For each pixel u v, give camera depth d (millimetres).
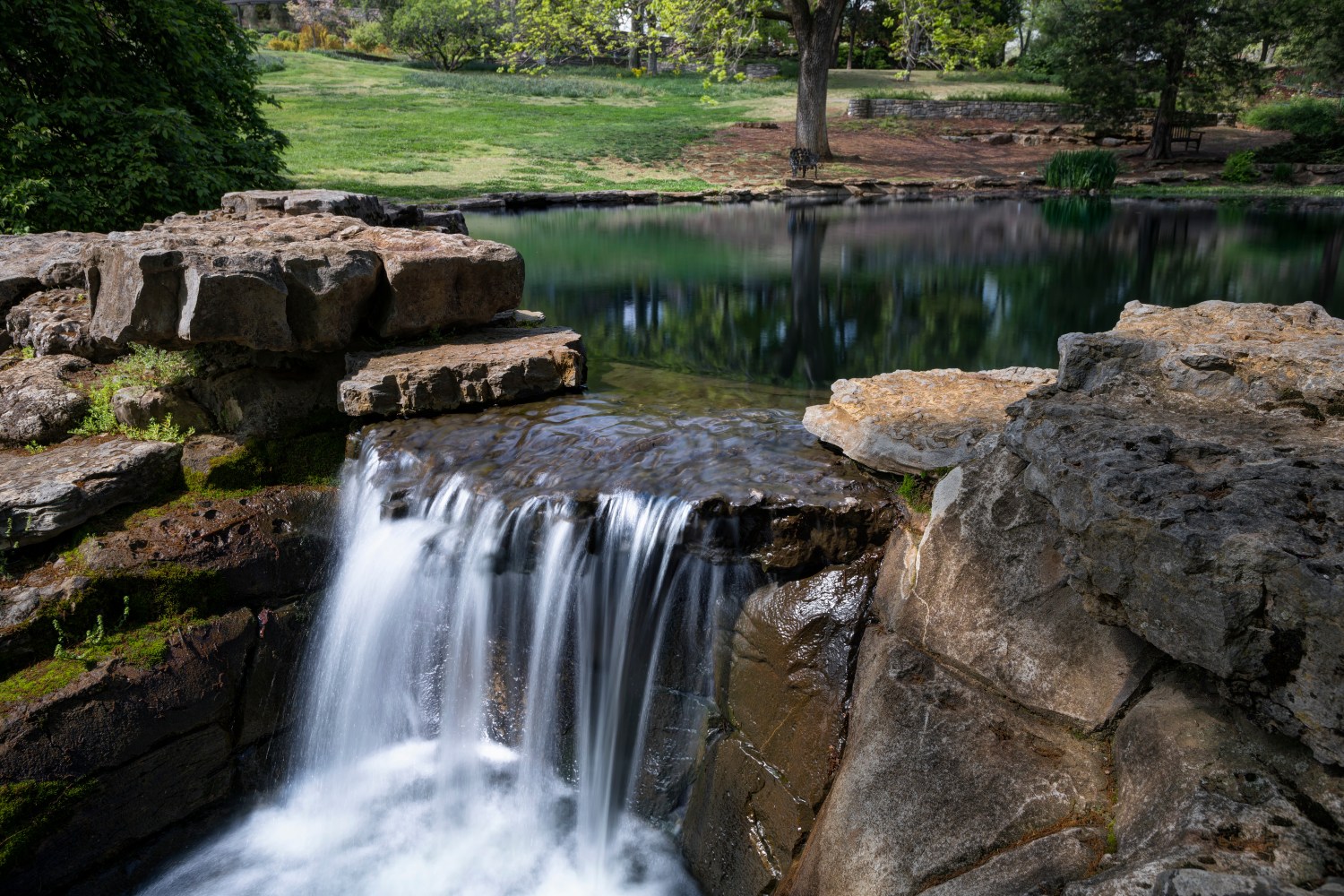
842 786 3408
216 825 4566
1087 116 29141
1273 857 2230
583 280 11461
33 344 6160
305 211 7477
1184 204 19906
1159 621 2627
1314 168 24594
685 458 4840
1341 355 3143
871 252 13633
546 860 4445
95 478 4762
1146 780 2684
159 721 4293
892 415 4602
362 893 4309
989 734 3158
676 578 4277
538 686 4629
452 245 6504
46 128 10008
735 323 9141
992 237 15039
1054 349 8086
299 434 5676
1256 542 2373
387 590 4848
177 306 5203
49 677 4098
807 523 4086
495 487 4742
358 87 38406
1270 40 32500
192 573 4641
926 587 3623
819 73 25797
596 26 25938
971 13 25578
